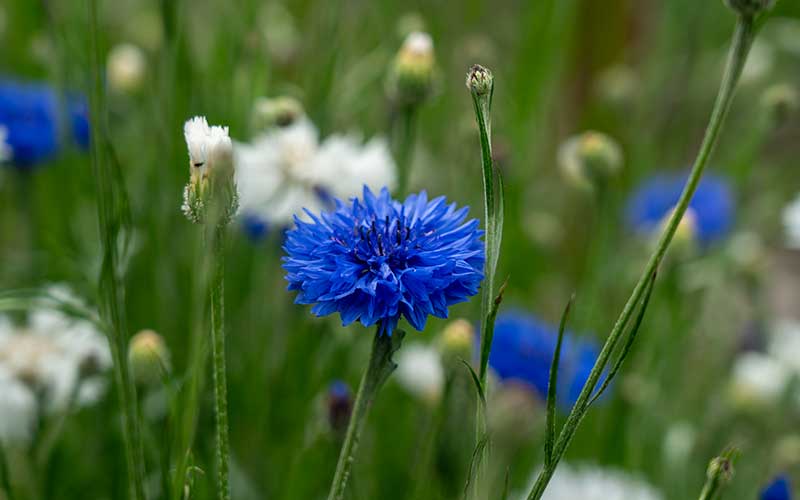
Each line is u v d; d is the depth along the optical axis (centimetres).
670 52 111
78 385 62
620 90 102
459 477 60
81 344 63
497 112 95
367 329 73
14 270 79
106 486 68
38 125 76
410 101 64
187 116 74
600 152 68
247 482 66
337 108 84
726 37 121
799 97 120
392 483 73
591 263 71
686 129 115
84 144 79
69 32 81
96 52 53
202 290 53
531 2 96
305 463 66
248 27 77
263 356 71
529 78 94
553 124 109
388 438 75
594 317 74
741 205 99
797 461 69
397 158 66
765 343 89
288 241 48
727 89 46
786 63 120
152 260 76
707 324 95
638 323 47
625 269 85
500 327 67
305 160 68
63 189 83
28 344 63
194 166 46
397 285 47
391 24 101
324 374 71
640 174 102
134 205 79
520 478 74
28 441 63
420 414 68
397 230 48
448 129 98
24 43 96
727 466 48
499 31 113
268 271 72
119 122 90
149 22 103
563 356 68
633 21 105
